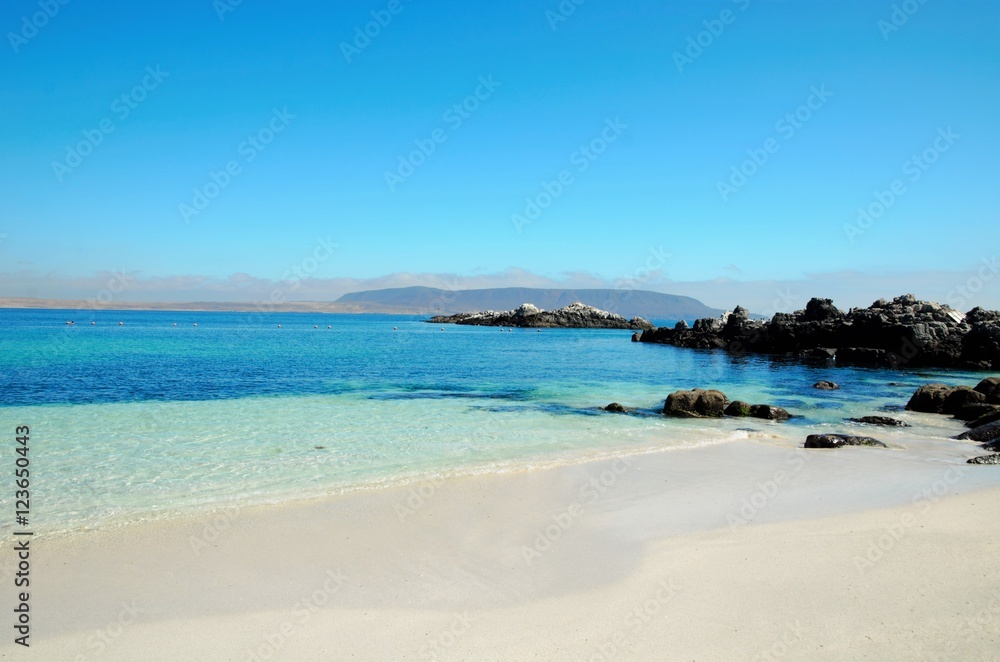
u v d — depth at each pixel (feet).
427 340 277.64
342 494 40.68
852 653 20.75
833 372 141.69
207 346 194.70
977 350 151.53
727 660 20.47
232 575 27.66
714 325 268.41
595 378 122.01
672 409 77.61
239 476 45.52
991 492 41.70
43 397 82.12
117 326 363.35
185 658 20.81
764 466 50.39
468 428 66.64
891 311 178.29
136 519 35.27
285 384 102.53
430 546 31.50
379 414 74.90
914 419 77.10
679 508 38.50
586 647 21.45
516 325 496.64
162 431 61.72
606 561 29.53
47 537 32.27
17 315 583.58
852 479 46.06
